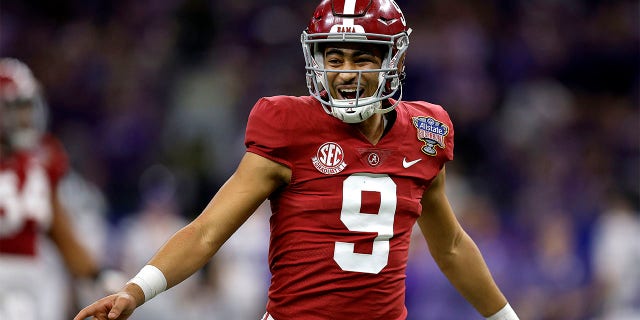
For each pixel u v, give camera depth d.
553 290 29.28
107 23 45.53
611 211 31.02
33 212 18.91
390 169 11.87
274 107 11.62
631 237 30.31
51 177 19.33
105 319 10.62
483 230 29.28
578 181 36.00
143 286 10.84
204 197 35.44
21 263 18.91
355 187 11.67
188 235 11.20
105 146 39.78
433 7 43.59
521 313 28.75
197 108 40.41
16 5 45.94
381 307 11.88
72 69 43.38
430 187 12.59
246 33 44.09
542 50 43.31
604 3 45.06
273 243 12.01
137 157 39.34
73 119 42.09
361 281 11.70
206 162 36.38
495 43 43.38
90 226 29.95
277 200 11.88
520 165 37.25
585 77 43.22
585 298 29.77
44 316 19.64
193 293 25.84
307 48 11.78
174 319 25.53
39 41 45.06
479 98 40.75
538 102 40.72
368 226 11.70
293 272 11.80
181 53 43.47
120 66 43.09
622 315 29.80
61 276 24.91
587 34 44.19
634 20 44.50
